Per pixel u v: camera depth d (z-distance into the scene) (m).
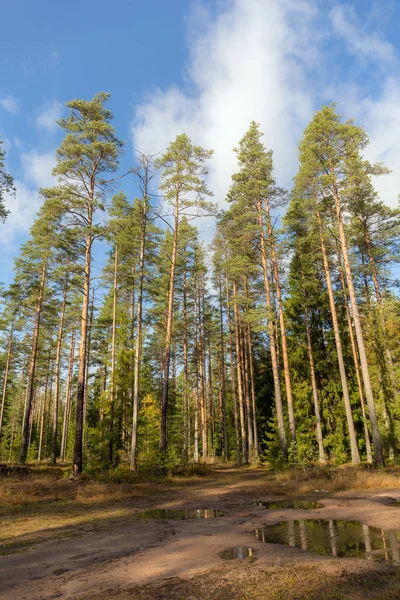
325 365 29.03
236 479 20.02
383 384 24.20
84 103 21.53
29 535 8.55
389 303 24.59
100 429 22.91
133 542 7.43
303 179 22.42
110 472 19.17
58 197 20.23
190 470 23.33
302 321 31.09
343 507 10.40
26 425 29.17
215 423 51.06
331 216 23.69
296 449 20.62
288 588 4.52
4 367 43.19
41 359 40.56
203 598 4.41
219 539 7.36
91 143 21.36
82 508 12.14
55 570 5.88
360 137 21.11
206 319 39.72
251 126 25.45
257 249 25.19
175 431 40.25
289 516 9.63
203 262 36.62
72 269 21.80
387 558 5.49
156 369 44.25
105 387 35.94
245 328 38.50
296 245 26.11
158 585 4.95
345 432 26.58
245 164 25.44
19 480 18.06
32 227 27.39
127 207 24.47
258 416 39.84
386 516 8.66
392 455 23.42
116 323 28.61
